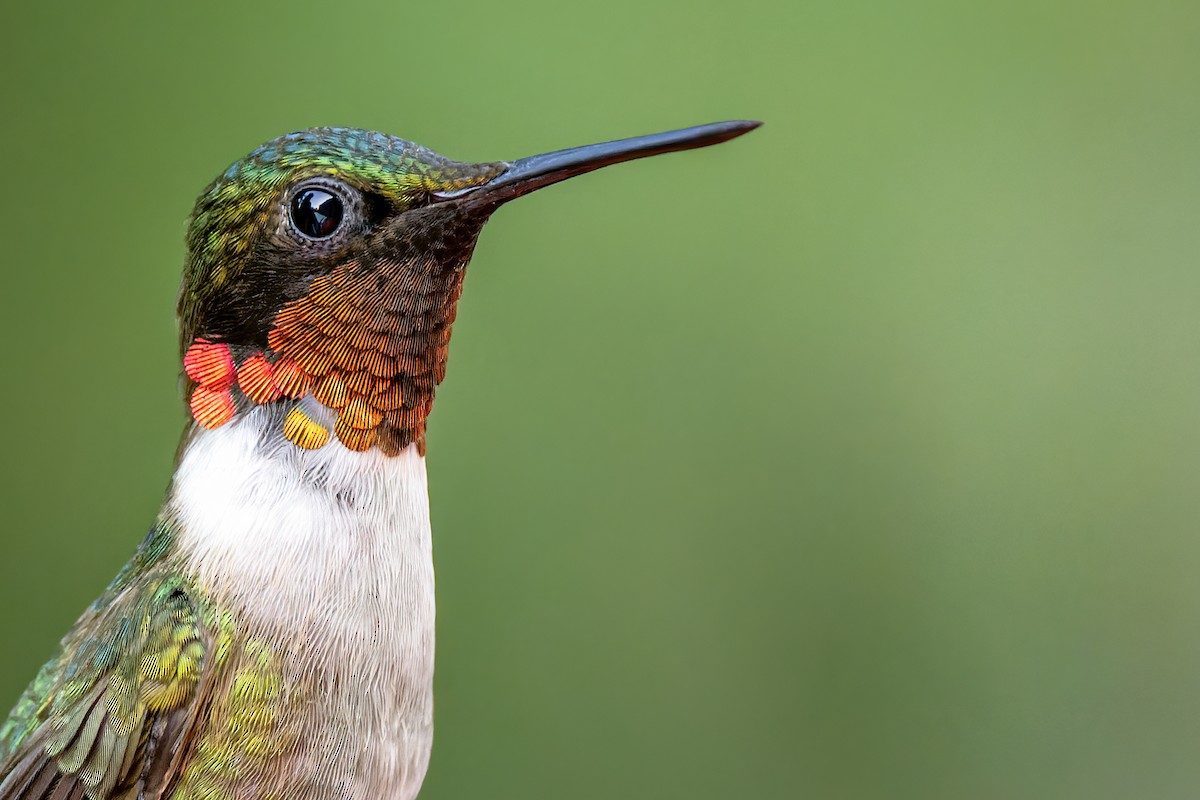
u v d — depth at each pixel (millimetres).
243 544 980
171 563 981
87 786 979
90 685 980
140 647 979
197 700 979
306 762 979
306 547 980
